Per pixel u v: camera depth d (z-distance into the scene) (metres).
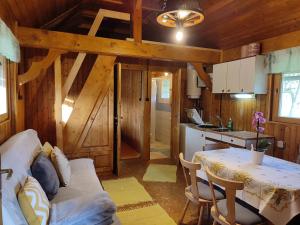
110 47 3.78
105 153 4.38
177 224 2.65
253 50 3.79
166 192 3.53
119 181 3.97
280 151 3.58
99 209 1.69
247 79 3.84
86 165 3.20
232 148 3.18
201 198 2.44
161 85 7.12
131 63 5.09
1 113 2.59
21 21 3.47
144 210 2.96
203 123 5.12
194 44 4.95
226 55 4.54
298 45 3.29
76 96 4.45
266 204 1.90
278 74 3.68
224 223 2.00
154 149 6.37
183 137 5.18
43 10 3.59
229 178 2.29
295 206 1.77
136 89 5.84
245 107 4.28
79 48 3.61
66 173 2.57
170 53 4.19
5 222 1.34
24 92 4.12
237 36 4.11
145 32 5.23
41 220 1.55
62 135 3.89
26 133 2.61
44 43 3.43
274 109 3.75
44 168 2.14
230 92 4.21
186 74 5.54
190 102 5.64
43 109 4.29
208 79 4.73
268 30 3.61
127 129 6.71
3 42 2.23
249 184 2.07
